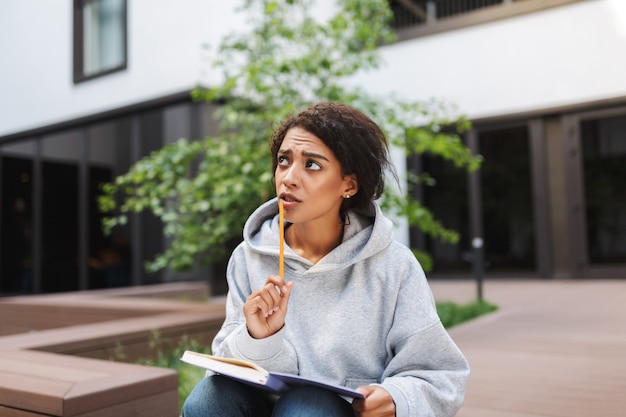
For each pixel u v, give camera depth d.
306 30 4.86
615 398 2.38
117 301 5.21
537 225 8.42
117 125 8.66
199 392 1.24
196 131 7.68
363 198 1.30
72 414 1.74
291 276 1.32
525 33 8.28
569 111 8.18
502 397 2.43
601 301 5.75
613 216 8.02
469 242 8.94
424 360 1.22
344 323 1.26
